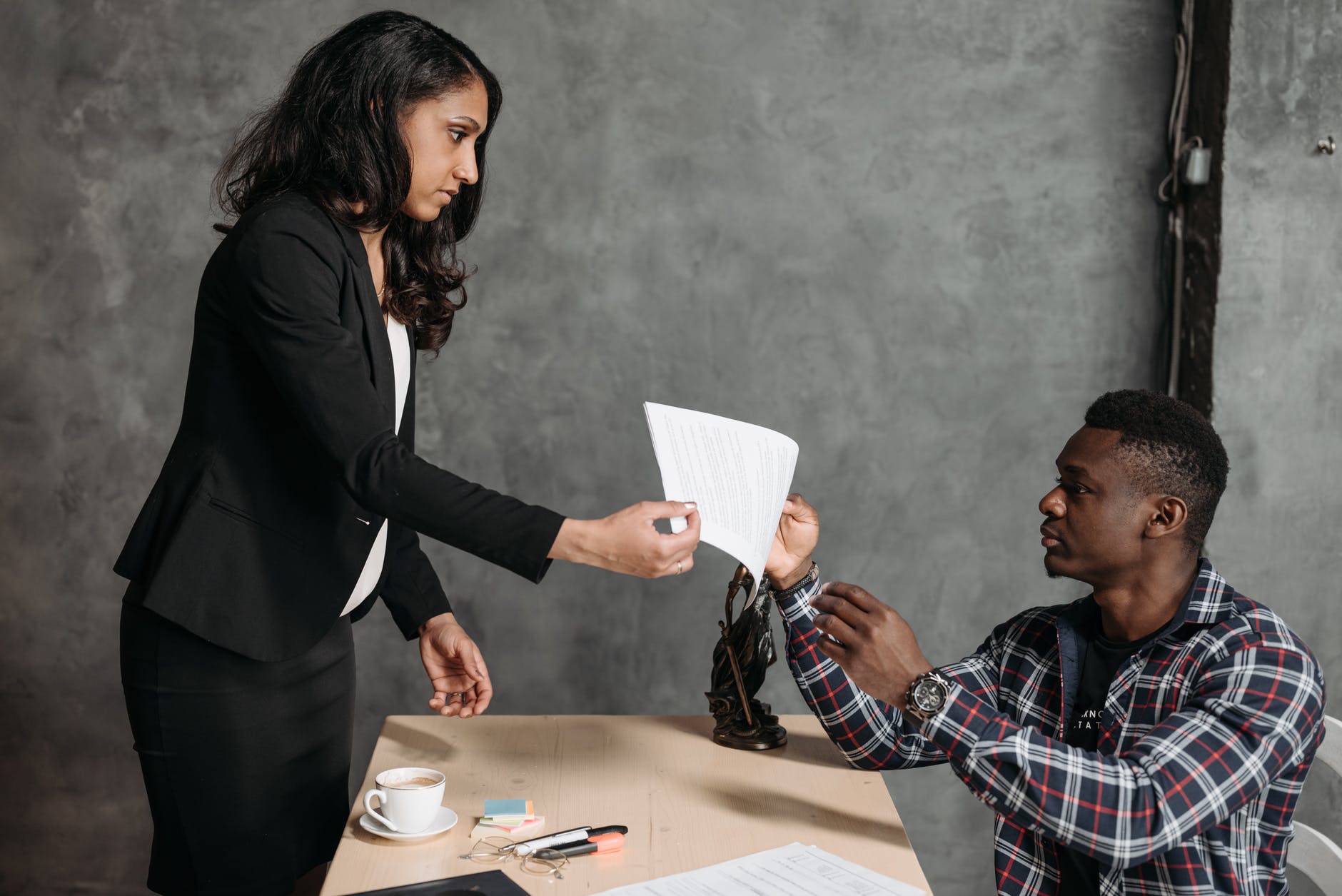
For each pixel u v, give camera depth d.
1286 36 2.21
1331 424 2.26
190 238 2.44
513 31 2.42
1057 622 1.36
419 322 1.64
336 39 1.37
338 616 1.44
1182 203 2.36
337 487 1.41
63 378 2.46
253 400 1.36
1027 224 2.42
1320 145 2.22
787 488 1.29
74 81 2.43
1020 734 1.13
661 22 2.42
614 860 1.15
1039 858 1.30
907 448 2.46
